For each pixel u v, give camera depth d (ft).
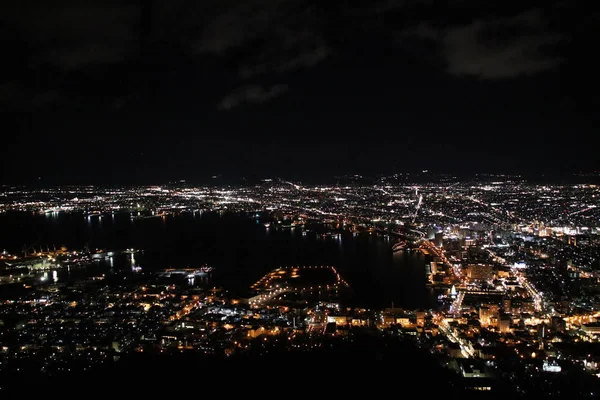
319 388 230.48
